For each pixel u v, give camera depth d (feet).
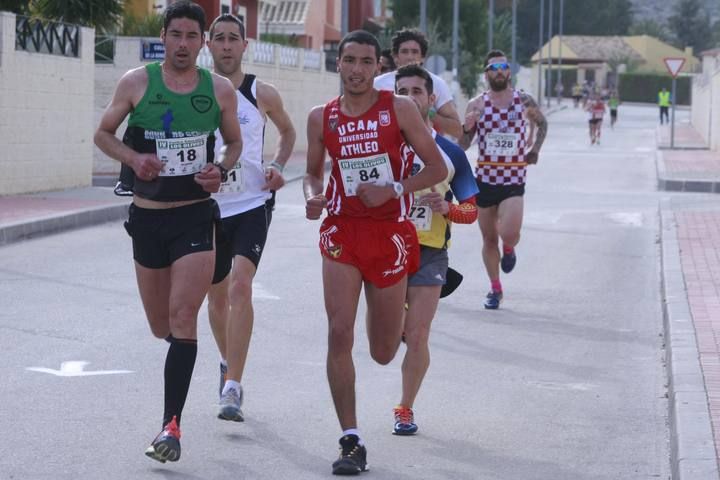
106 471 60.54
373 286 61.72
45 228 159.94
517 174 108.88
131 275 124.77
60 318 100.78
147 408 72.79
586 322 105.70
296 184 251.19
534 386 81.71
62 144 212.02
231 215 72.49
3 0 227.40
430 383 81.82
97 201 189.57
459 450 66.03
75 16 232.32
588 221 185.47
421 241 69.41
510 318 106.83
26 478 59.16
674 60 402.93
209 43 74.59
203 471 60.90
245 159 73.05
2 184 192.95
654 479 61.41
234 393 69.72
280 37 430.20
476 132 110.11
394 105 59.93
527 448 66.69
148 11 322.75
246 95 73.87
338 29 550.77
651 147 421.59
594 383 82.94
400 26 536.42
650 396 79.56
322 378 82.28
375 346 63.67
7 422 69.05
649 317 108.78
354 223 60.75
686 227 164.35
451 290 73.00
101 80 261.65
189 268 61.93
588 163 329.93
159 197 61.87
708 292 109.81
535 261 141.79
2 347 89.10
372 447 66.23
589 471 62.59
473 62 539.70
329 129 60.49
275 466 62.08
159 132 61.46
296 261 137.59
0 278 121.39
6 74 191.01
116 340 92.32
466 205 70.33
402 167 61.00
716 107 387.55
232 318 70.18
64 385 78.13
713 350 84.17
